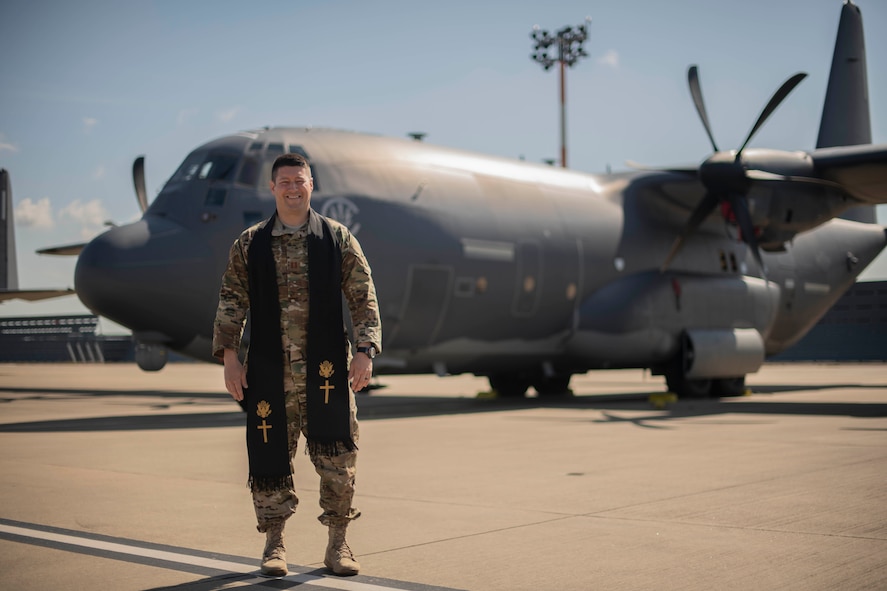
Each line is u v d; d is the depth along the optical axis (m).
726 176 16.28
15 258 47.62
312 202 13.34
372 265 13.74
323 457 4.09
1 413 15.28
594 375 39.94
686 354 17.84
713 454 8.65
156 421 13.29
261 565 4.23
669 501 6.11
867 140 23.72
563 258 16.22
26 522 5.43
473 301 15.01
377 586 3.95
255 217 13.10
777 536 4.95
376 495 6.44
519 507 5.94
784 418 12.93
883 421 12.31
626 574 4.16
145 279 12.47
